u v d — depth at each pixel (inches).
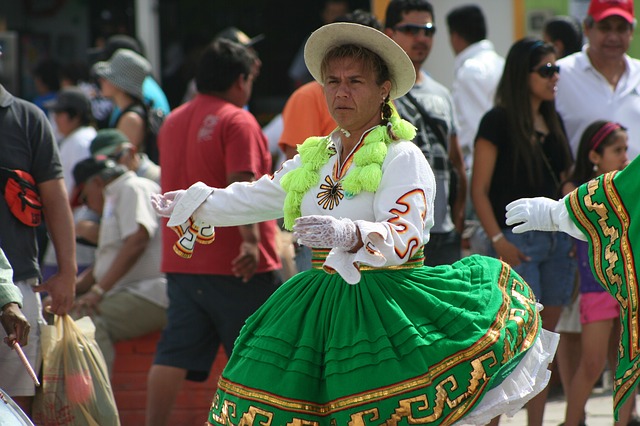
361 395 357.1
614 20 658.2
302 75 1074.7
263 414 362.9
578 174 582.6
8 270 434.3
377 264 347.9
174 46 1082.7
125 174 636.1
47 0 1089.4
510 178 571.2
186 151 560.7
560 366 622.5
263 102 1087.0
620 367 423.8
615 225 419.8
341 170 379.2
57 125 781.9
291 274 644.7
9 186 464.1
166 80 1080.2
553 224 431.2
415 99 564.1
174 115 576.4
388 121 382.9
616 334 619.2
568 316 610.9
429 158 559.5
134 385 627.8
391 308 365.7
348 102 375.6
